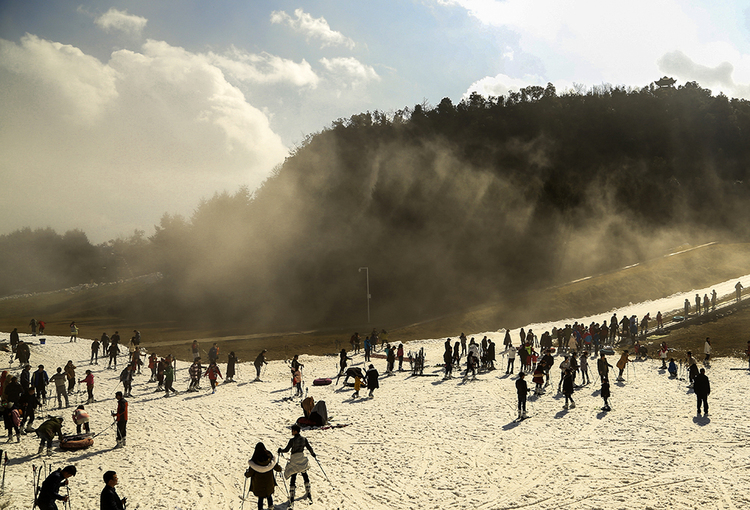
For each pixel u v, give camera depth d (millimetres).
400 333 59781
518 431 19297
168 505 13367
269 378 32656
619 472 14797
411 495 13656
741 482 13734
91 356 39969
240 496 13961
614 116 156250
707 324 44875
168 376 27328
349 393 27375
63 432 20438
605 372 25688
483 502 13062
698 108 160625
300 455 13250
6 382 22547
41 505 11266
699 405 20266
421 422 20922
